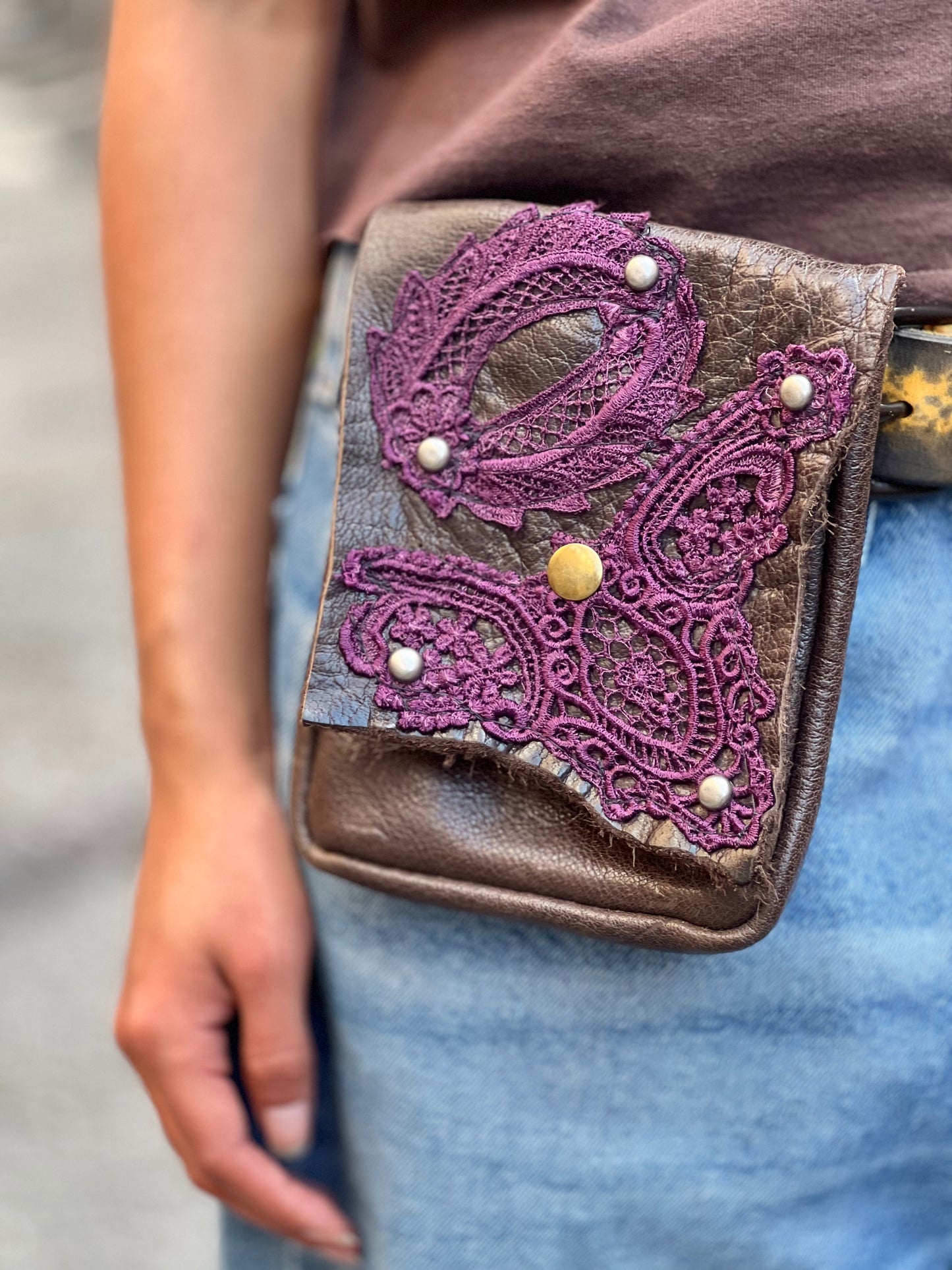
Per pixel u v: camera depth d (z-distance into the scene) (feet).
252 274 2.18
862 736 1.90
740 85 1.77
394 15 2.12
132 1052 2.17
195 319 2.15
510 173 1.95
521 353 1.82
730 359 1.68
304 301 2.29
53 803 6.42
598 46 1.82
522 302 1.82
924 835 1.96
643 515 1.74
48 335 13.98
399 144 2.15
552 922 1.87
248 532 2.23
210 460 2.17
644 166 1.86
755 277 1.66
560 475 1.78
